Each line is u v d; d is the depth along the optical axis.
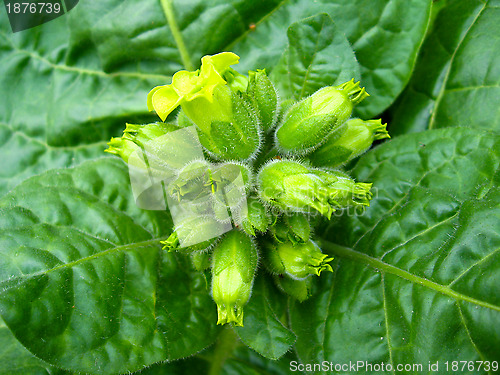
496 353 0.09
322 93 0.10
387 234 0.11
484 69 0.12
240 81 0.10
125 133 0.10
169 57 0.13
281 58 0.12
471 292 0.10
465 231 0.10
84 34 0.13
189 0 0.13
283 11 0.13
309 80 0.12
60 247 0.10
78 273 0.10
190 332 0.11
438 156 0.11
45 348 0.09
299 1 0.13
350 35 0.12
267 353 0.10
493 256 0.10
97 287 0.10
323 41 0.12
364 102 0.13
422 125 0.13
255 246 0.10
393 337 0.10
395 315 0.10
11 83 0.14
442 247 0.10
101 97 0.14
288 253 0.10
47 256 0.10
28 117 0.14
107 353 0.10
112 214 0.11
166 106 0.08
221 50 0.13
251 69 0.13
